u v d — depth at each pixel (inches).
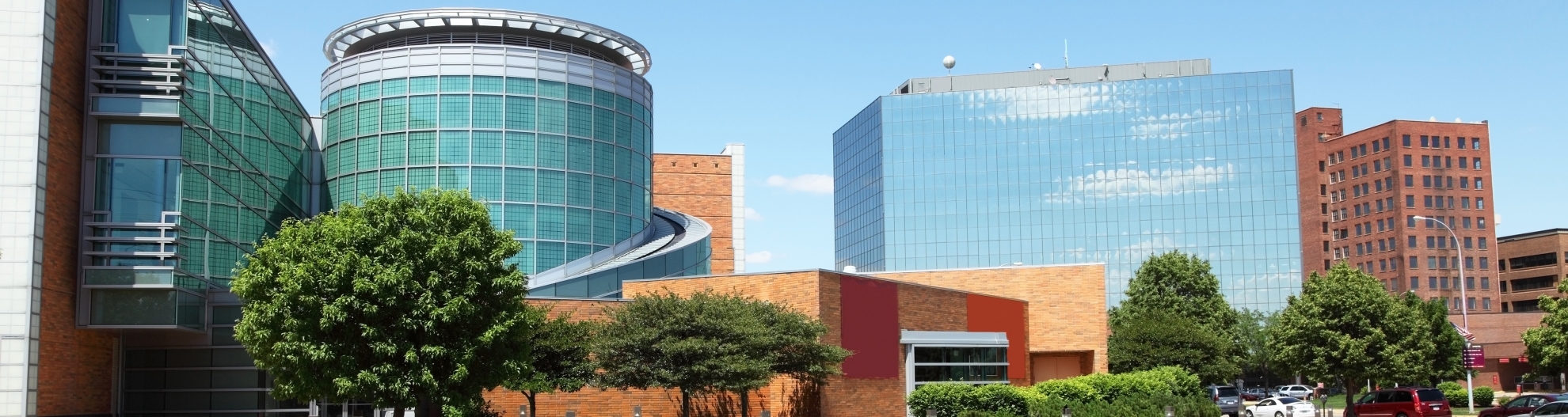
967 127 5969.5
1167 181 5792.3
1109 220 5802.2
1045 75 6131.9
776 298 1654.8
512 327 1158.3
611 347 1366.9
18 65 1191.6
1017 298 2319.1
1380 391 1958.7
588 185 2290.8
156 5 1344.7
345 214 1145.4
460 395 1116.5
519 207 2193.7
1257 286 5654.5
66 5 1259.8
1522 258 6476.4
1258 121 5772.6
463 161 2185.0
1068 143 5885.8
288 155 2023.9
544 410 1574.8
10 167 1179.3
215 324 1491.1
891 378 1759.4
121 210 1322.6
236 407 1485.0
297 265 1083.3
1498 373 4271.7
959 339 1916.8
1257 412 2305.6
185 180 1357.0
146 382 1483.8
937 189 5940.0
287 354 1079.6
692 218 2950.3
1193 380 1962.4
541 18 2292.1
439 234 1119.0
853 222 6535.4
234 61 1600.6
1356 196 6924.2
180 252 1343.5
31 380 1170.6
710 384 1373.0
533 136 2236.7
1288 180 5713.6
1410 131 6653.5
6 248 1169.4
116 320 1312.7
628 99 2421.3
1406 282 6491.1
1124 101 5880.9
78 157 1301.7
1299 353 2176.4
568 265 2213.3
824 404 1582.2
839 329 1640.0
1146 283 3432.6
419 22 2293.3
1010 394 1549.0
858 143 6461.6
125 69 1320.1
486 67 2231.8
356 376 1081.4
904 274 2434.8
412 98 2214.6
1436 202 6604.3
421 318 1091.9
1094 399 1717.5
